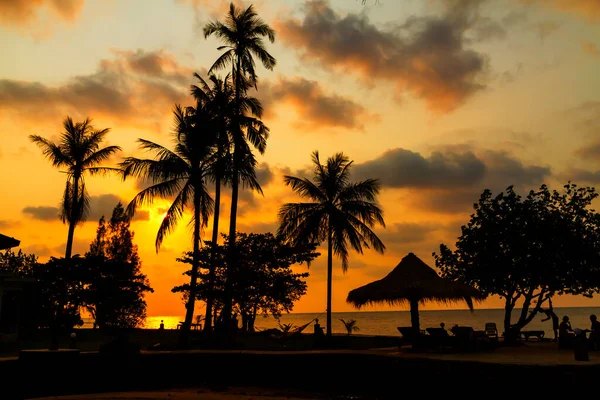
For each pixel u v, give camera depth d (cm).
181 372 1741
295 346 2486
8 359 1484
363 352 1783
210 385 1731
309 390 1691
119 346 1667
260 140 2730
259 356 1773
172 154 2731
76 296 2853
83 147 3575
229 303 2288
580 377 1377
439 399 1535
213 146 2723
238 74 2847
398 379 1623
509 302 2470
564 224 2359
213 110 2708
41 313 2927
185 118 2711
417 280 2048
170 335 3084
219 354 1791
